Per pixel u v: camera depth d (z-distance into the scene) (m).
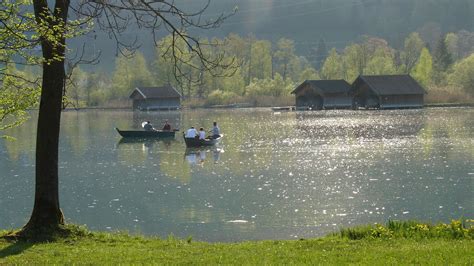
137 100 198.38
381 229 24.31
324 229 32.47
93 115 170.00
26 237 23.28
